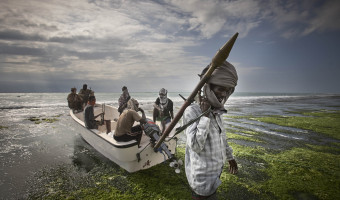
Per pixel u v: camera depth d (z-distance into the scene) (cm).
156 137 405
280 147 625
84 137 632
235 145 634
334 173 427
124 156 393
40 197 338
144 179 395
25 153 558
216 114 160
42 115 1280
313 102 3086
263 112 1587
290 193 348
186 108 164
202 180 155
